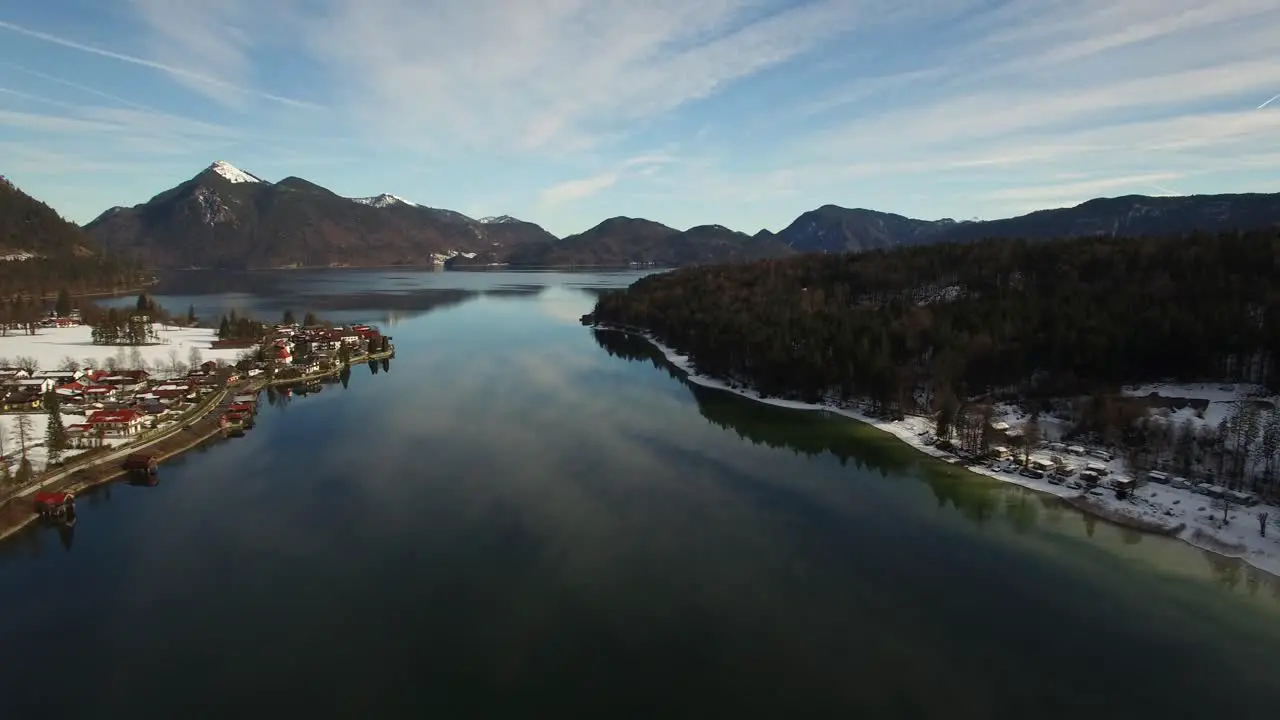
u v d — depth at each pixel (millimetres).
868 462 112688
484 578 74938
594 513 91375
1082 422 115750
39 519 90250
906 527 88438
